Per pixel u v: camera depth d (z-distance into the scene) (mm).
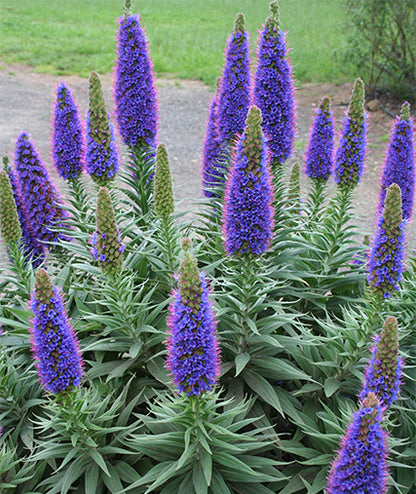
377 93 15289
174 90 17188
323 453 3537
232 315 3982
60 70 17969
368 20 14305
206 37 22312
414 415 3795
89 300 4723
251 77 4727
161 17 26219
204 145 5883
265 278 3645
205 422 3043
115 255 3539
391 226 3314
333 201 4648
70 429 3297
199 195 10523
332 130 4781
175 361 2748
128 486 3348
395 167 4516
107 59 18922
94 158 4617
